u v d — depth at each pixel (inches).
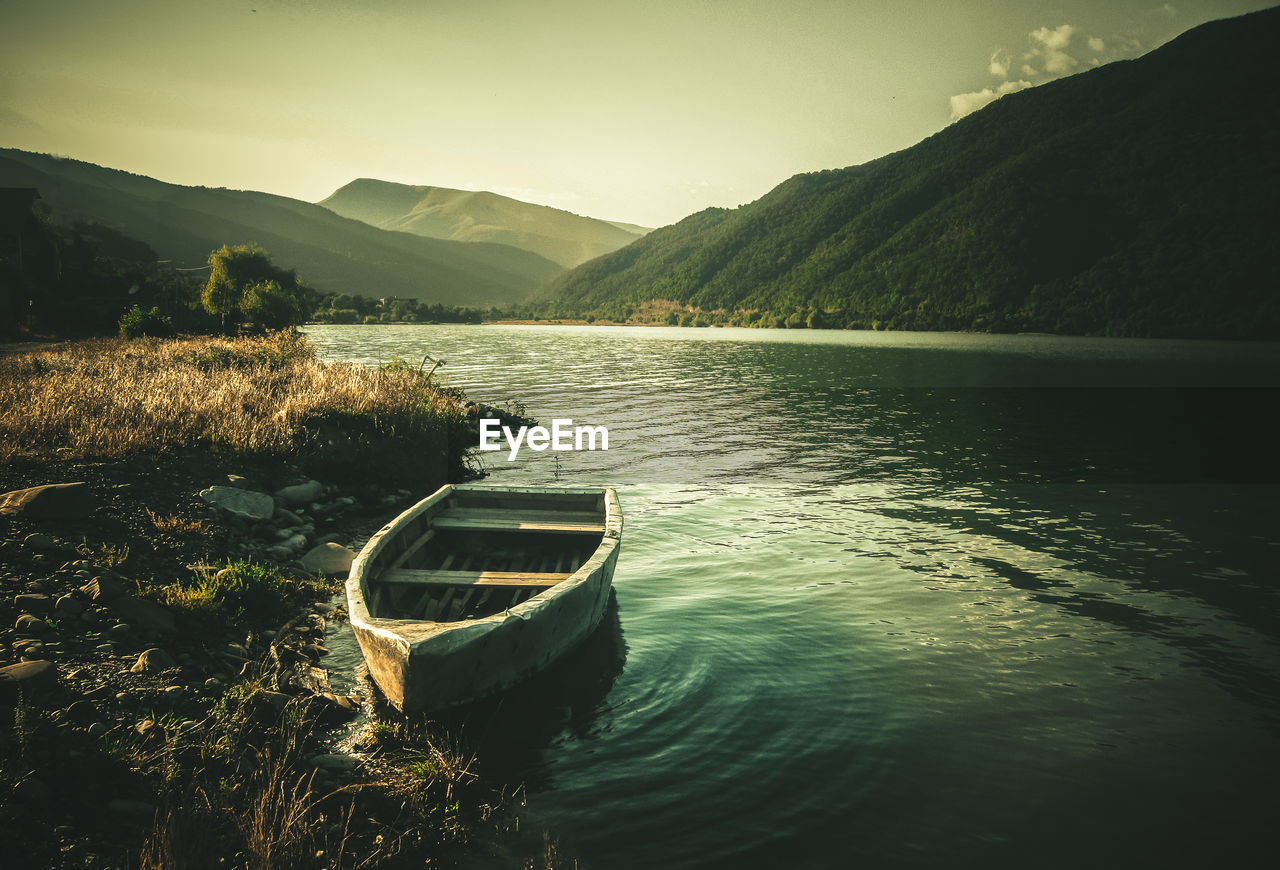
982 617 323.3
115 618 245.0
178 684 221.8
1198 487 604.1
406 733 214.7
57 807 158.9
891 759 213.8
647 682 258.1
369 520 454.3
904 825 184.5
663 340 3806.6
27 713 182.5
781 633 303.3
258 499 398.9
